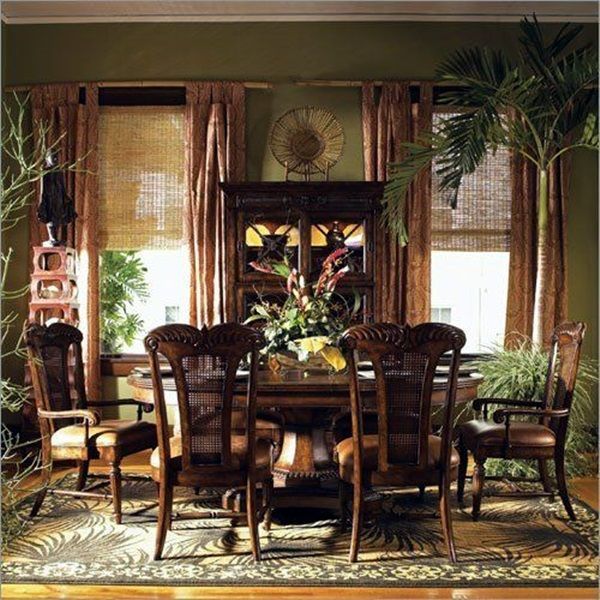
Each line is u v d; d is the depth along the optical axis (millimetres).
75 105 5977
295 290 4070
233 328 3178
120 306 6266
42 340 3910
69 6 5891
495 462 4738
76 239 5922
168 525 3330
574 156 6008
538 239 5602
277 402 3539
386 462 3266
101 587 3021
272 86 6023
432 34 6008
